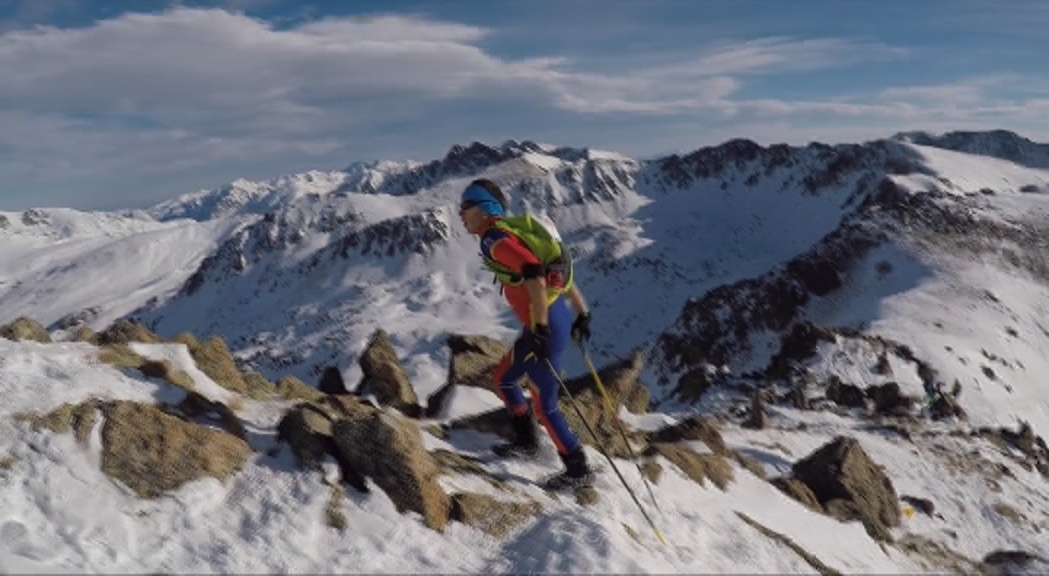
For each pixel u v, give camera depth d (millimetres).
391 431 7230
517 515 7348
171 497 6430
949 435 31641
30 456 6352
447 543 6805
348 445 7207
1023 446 34406
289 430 7414
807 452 22406
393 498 6969
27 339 8688
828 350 50312
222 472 6793
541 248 6973
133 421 6879
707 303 106875
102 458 6535
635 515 8016
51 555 5617
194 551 6059
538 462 8625
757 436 23375
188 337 9336
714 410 35781
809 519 11211
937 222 114000
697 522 8461
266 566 6082
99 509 6133
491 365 11766
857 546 11234
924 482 22938
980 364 61938
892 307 85562
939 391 39312
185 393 7691
